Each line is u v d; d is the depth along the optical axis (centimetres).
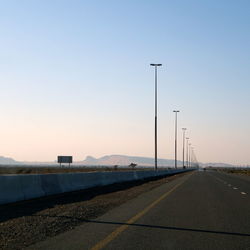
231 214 1814
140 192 3181
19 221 1564
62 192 2773
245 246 1134
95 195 2825
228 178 6656
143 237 1254
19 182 2238
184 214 1803
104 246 1121
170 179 6097
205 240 1214
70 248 1095
